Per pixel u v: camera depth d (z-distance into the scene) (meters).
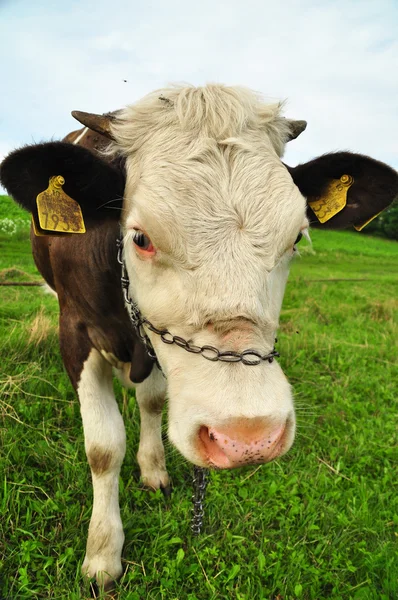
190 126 0.62
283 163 0.70
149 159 0.61
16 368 1.19
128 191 0.64
